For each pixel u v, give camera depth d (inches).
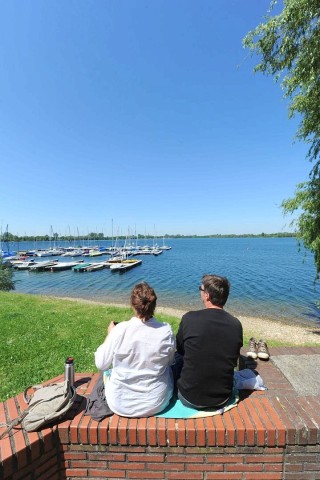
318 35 221.5
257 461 83.1
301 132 335.9
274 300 825.5
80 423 85.7
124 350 86.3
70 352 199.6
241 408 93.3
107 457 84.5
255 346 141.4
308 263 1998.0
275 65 250.5
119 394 88.1
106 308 376.2
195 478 83.6
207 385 88.8
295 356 136.3
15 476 75.9
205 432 82.3
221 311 94.8
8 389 146.7
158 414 89.6
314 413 90.3
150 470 84.1
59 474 85.2
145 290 89.7
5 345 209.6
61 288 1181.1
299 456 82.7
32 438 80.3
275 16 231.3
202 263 2122.3
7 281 795.4
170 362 92.5
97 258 2849.4
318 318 633.6
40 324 271.7
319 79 260.7
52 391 91.5
